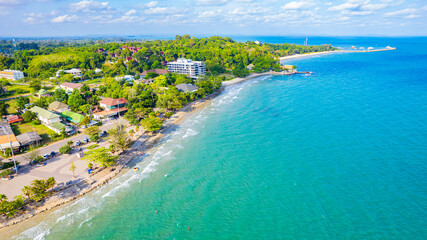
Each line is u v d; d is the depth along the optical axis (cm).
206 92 18350
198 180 8000
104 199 7200
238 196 7138
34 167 8669
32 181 7675
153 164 9031
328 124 11762
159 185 7819
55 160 9156
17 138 10288
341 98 16112
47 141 10762
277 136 10806
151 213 6650
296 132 11081
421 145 9281
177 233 5988
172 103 15038
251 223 6162
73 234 6000
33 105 14825
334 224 5953
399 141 9688
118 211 6744
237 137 11000
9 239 5834
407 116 12269
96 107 14650
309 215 6275
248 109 14850
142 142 10844
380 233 5631
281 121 12531
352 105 14462
